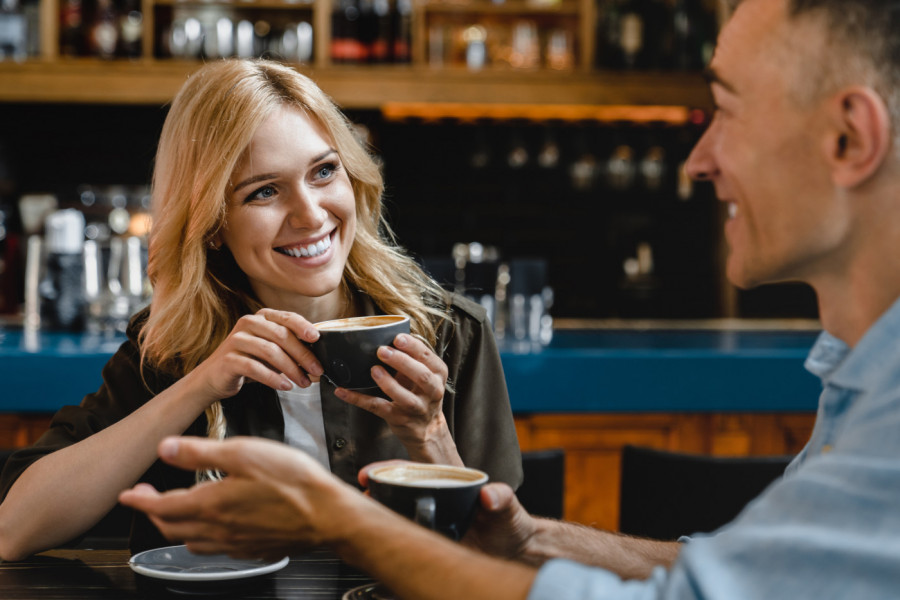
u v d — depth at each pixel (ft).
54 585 2.78
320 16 12.50
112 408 4.05
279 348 3.15
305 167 3.71
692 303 14.33
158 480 4.10
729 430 6.58
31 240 8.98
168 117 4.00
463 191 14.21
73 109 13.91
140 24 12.55
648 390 6.39
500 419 4.28
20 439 6.42
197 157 3.75
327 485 2.06
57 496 3.28
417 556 1.99
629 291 14.15
